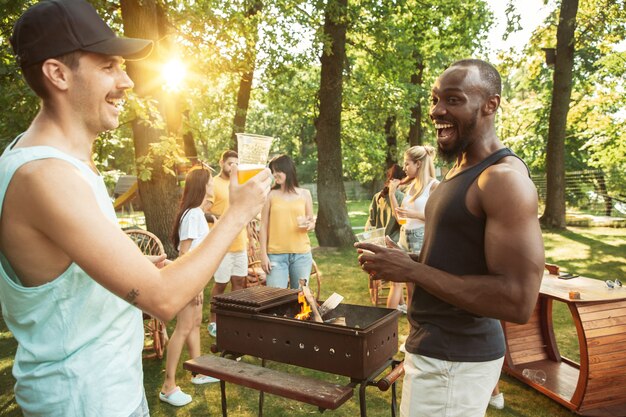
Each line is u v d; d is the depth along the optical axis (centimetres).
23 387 120
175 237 382
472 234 171
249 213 123
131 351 130
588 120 1677
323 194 1088
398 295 502
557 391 367
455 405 177
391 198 546
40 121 116
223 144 1922
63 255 111
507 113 2194
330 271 822
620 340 337
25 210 103
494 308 158
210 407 360
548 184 1323
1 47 503
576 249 1002
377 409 356
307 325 254
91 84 115
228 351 291
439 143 183
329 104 1081
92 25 114
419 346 184
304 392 229
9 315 119
